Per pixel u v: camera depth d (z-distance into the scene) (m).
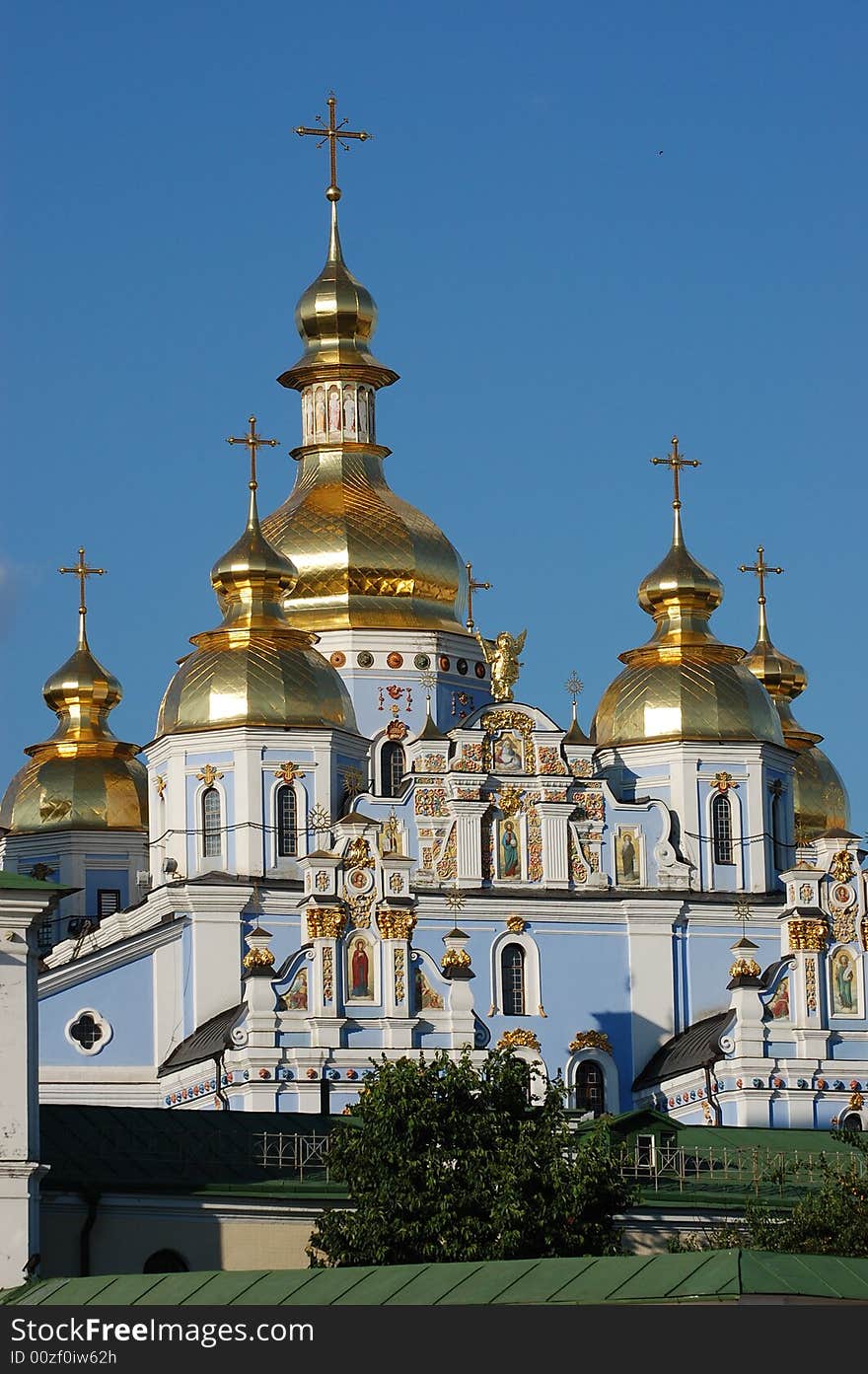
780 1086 123.81
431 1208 87.44
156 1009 129.38
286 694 133.12
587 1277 66.75
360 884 121.19
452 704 140.50
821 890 126.69
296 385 147.25
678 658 138.50
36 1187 88.38
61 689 153.00
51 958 136.75
